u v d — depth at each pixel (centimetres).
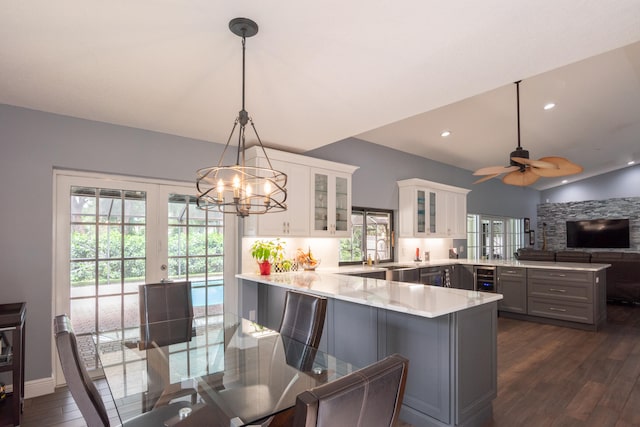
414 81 244
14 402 245
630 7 163
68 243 322
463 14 170
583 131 593
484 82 246
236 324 282
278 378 177
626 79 410
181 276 381
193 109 299
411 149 609
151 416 148
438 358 232
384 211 591
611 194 994
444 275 584
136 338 246
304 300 243
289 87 254
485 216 841
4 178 288
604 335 449
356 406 90
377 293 277
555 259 646
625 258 618
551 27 180
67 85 252
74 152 317
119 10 167
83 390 130
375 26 180
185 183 386
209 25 181
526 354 379
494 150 646
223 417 143
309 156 470
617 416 252
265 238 434
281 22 178
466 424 229
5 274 287
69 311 321
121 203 350
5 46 199
